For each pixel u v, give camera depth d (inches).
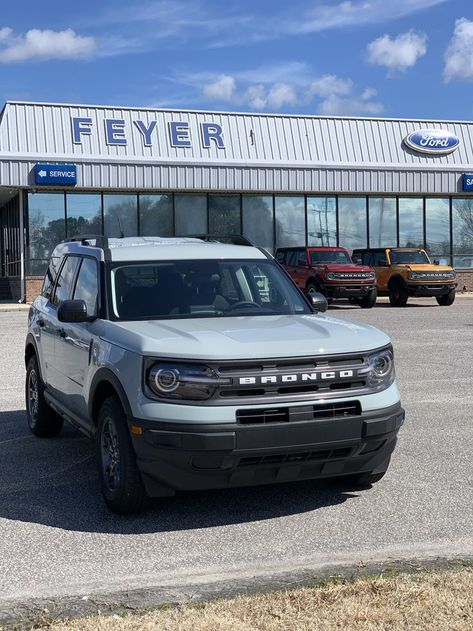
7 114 1067.3
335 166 1205.7
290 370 203.8
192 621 147.9
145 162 1111.0
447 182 1277.1
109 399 219.6
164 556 187.0
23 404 384.8
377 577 168.7
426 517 213.2
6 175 1055.0
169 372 199.6
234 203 1214.9
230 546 193.3
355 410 209.6
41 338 302.0
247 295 262.1
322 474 213.2
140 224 1170.0
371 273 984.9
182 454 196.4
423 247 1317.7
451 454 279.1
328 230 1263.5
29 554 189.2
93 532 204.2
